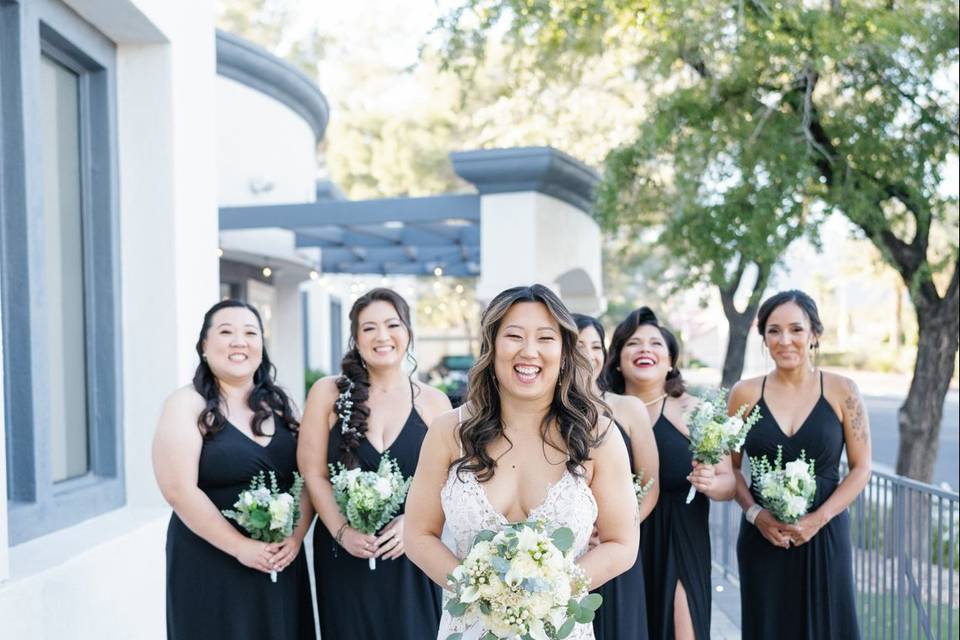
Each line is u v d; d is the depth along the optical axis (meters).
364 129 30.28
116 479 4.68
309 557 6.86
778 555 4.22
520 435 2.70
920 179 8.46
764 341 4.32
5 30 3.83
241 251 11.18
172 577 3.52
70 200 4.59
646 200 10.06
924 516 4.64
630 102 12.38
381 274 17.16
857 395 4.27
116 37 4.75
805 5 8.31
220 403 3.63
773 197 8.32
